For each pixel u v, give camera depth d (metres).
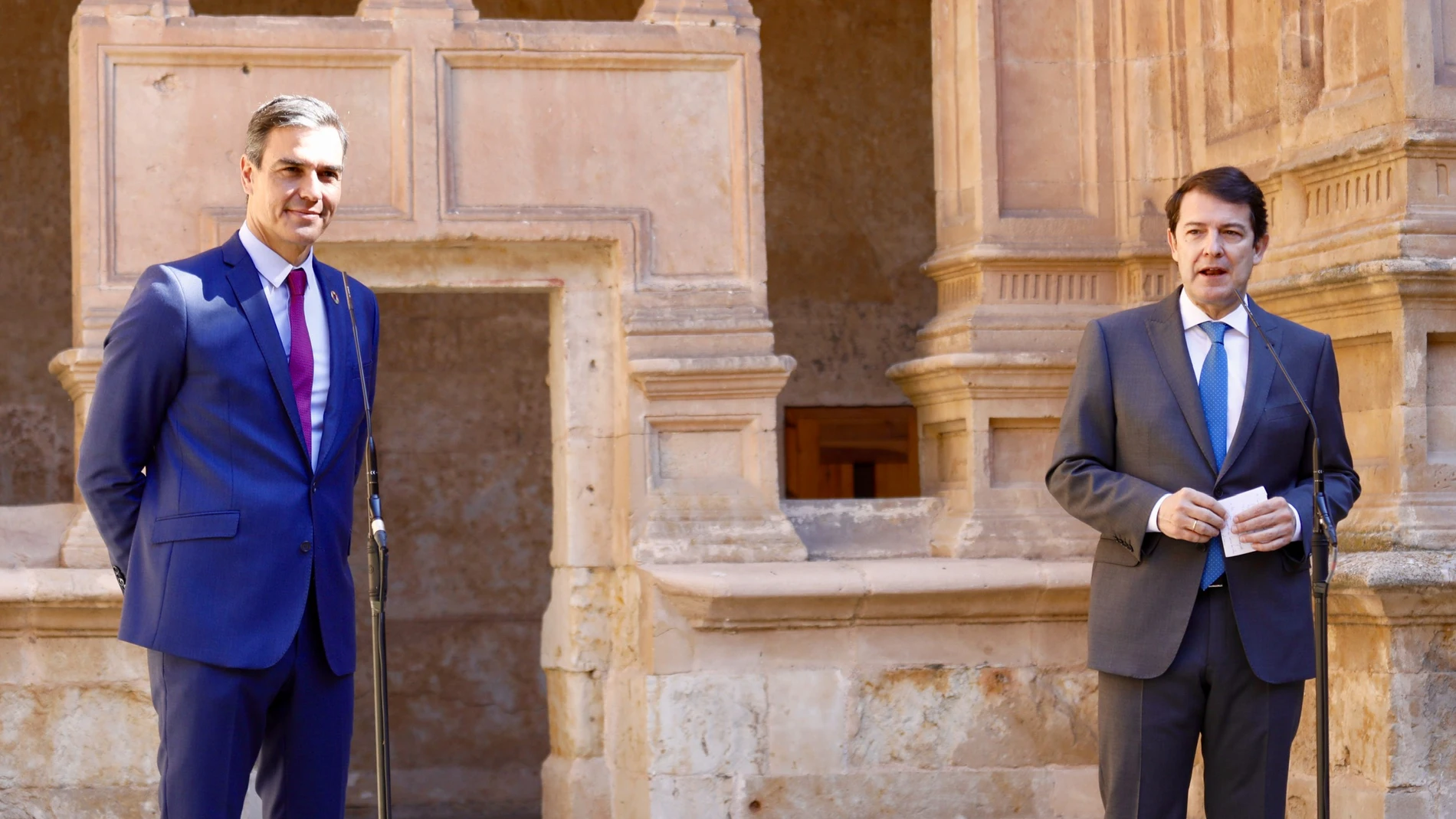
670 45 5.77
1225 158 5.95
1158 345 4.07
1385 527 5.06
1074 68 6.13
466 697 8.41
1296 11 5.61
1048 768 5.69
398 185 5.61
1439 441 5.13
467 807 8.16
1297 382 4.01
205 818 3.38
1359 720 5.03
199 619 3.39
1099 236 6.09
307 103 3.57
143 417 3.47
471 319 8.59
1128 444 4.05
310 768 3.55
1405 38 5.10
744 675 5.51
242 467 3.47
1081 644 5.73
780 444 8.97
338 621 3.56
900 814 5.57
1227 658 3.86
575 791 5.82
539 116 5.73
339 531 3.58
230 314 3.49
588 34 5.73
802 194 9.00
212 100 5.54
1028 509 5.90
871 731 5.57
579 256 5.88
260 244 3.60
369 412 3.52
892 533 6.00
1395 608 4.86
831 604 5.48
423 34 5.62
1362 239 5.22
